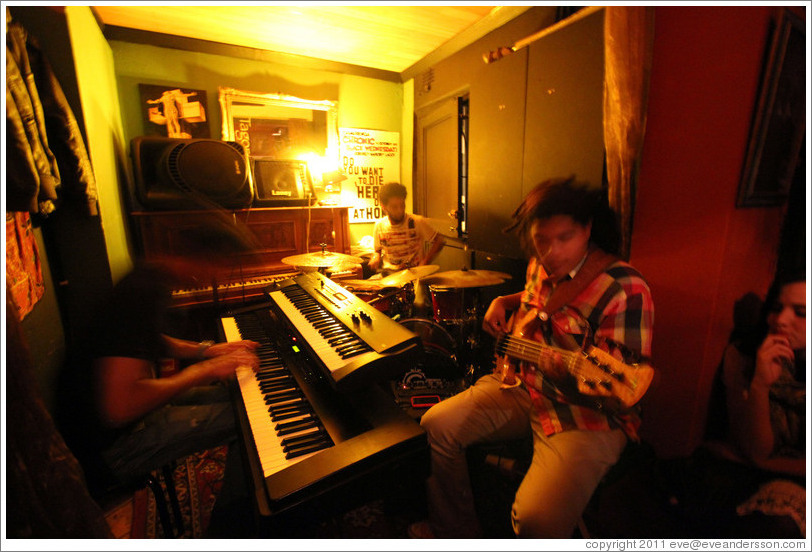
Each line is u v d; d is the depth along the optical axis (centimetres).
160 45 323
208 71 347
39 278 175
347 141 416
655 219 173
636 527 154
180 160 277
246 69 361
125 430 141
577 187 140
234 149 296
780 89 163
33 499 86
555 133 220
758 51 156
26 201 127
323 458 103
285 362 164
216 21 296
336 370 125
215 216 136
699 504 157
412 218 360
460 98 341
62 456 93
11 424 83
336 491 99
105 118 266
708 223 169
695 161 167
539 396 143
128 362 115
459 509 154
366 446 107
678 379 181
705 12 155
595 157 196
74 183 191
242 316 219
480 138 284
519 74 243
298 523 95
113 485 135
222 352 170
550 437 135
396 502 150
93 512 99
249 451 112
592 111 196
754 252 186
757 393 161
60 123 181
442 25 301
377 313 168
